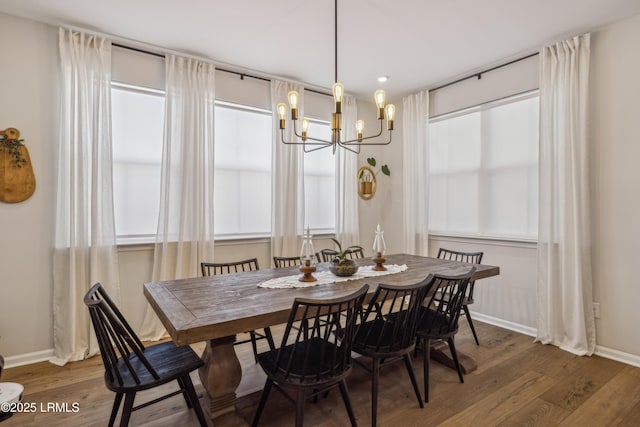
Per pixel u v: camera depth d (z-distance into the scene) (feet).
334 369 5.41
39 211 8.71
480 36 9.43
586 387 7.46
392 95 14.28
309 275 7.38
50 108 8.80
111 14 8.32
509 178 11.32
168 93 10.16
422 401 6.82
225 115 11.69
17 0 7.75
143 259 10.13
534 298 10.46
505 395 7.18
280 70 11.66
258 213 12.37
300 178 12.71
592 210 9.16
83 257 8.97
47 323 8.82
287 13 8.32
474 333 9.82
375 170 15.57
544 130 9.78
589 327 9.06
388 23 8.79
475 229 12.34
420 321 7.52
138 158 10.21
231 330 5.04
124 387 4.97
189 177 10.48
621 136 8.64
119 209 9.95
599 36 9.00
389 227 15.47
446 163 13.33
